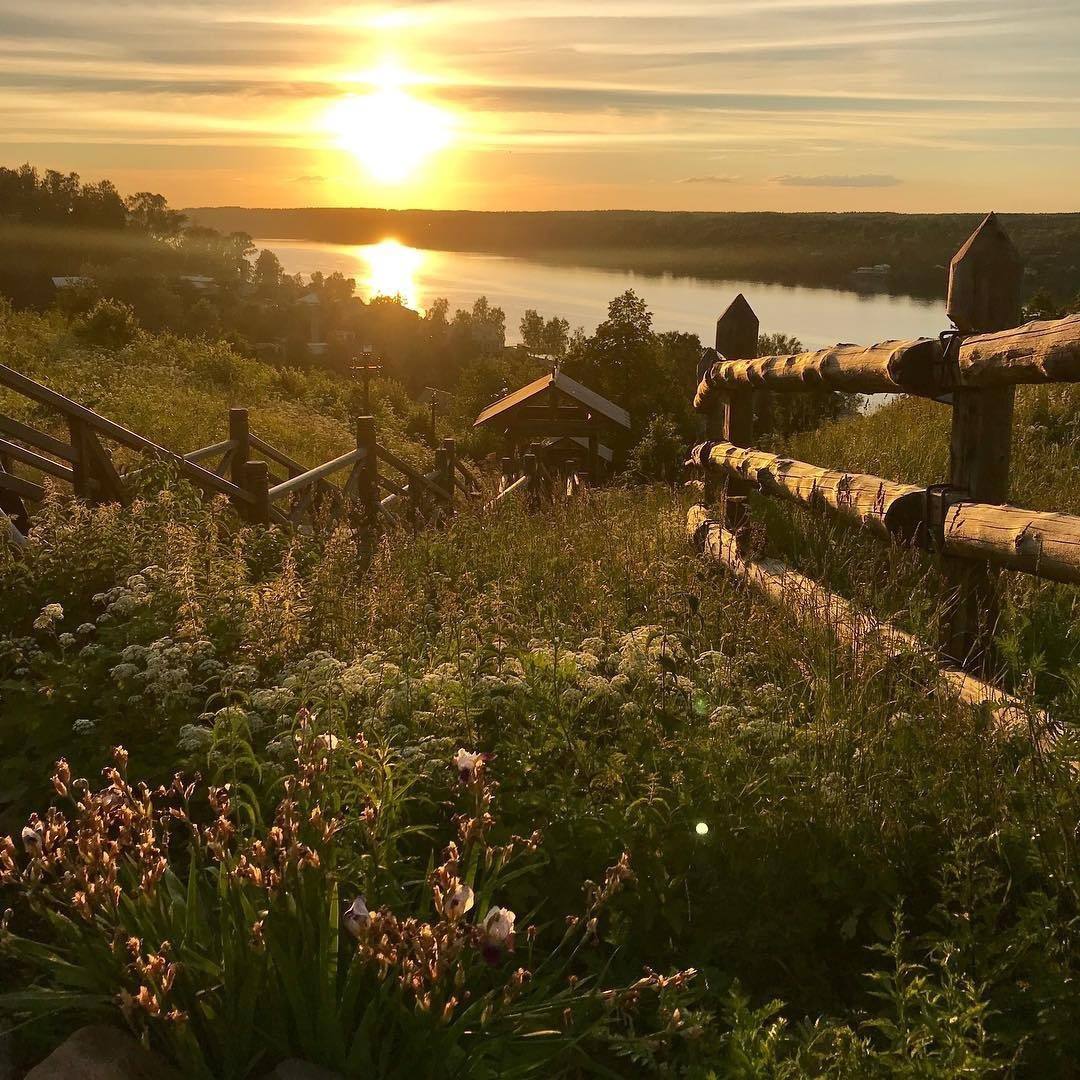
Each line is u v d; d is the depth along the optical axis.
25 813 3.68
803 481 5.55
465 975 2.42
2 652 4.48
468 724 3.65
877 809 3.11
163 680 3.85
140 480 8.01
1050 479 7.32
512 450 31.64
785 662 4.30
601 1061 2.59
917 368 4.24
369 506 10.78
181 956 2.37
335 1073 2.26
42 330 27.08
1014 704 3.30
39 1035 2.45
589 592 5.61
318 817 2.60
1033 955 2.51
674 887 2.98
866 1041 2.35
